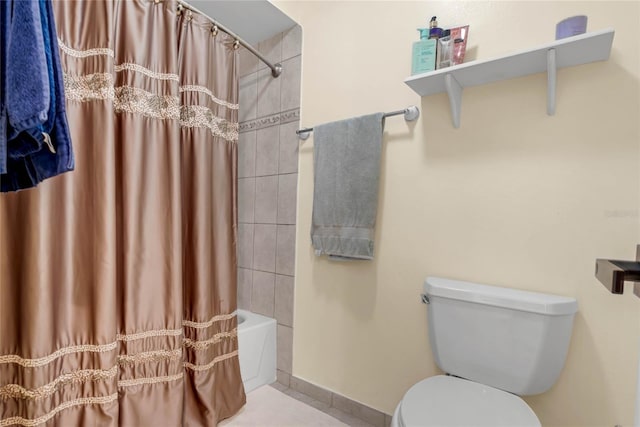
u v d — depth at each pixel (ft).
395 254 4.68
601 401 3.35
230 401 4.80
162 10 4.00
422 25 4.53
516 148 3.83
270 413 4.96
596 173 3.41
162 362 3.93
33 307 3.05
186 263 4.43
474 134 4.10
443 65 3.94
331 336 5.29
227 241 4.89
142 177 3.80
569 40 3.09
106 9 3.45
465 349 3.61
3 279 3.06
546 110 3.67
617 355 3.28
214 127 4.69
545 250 3.64
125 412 3.68
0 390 3.07
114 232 3.50
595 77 3.43
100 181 3.43
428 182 4.42
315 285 5.49
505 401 3.10
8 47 2.14
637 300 3.21
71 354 3.38
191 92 4.37
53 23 2.36
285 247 5.90
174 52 4.05
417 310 4.48
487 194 4.00
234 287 5.02
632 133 3.26
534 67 3.59
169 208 4.00
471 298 3.55
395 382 4.66
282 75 6.02
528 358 3.27
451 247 4.23
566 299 3.34
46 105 2.13
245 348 5.43
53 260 3.21
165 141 4.00
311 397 5.44
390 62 4.79
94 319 3.43
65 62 3.31
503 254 3.87
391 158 4.74
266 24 5.83
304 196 5.68
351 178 4.79
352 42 5.18
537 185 3.70
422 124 4.49
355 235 4.72
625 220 3.27
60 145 2.39
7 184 2.50
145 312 3.83
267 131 6.22
